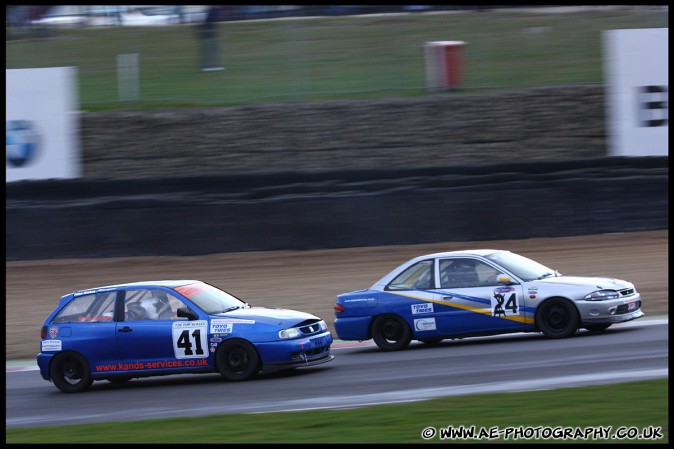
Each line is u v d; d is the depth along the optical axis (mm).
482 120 82500
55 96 72625
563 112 82500
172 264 67562
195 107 86375
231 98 88188
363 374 37656
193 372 39094
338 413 28516
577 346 39719
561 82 86625
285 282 62500
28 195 70438
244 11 104000
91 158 80562
